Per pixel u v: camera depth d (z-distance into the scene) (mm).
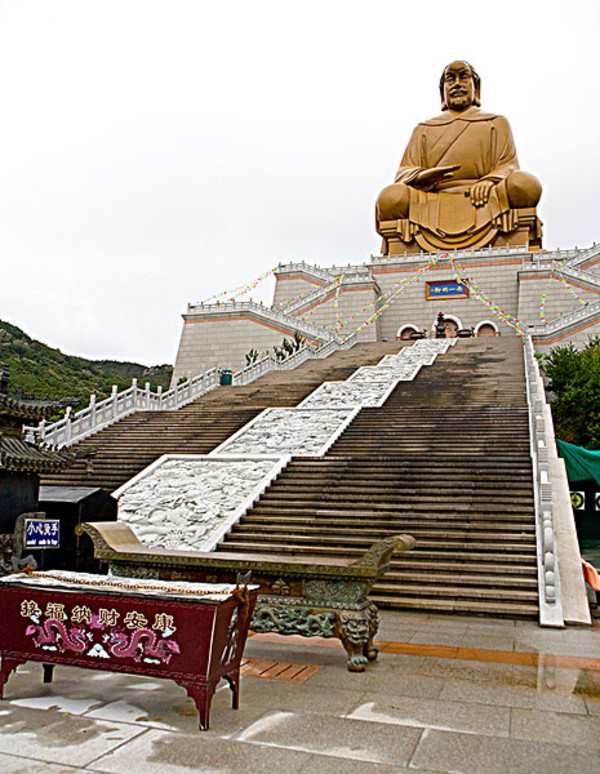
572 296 42875
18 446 10008
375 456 16844
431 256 48594
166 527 13844
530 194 49781
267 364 33781
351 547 12430
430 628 9203
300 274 52156
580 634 8891
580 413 25234
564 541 11469
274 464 16891
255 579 7688
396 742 5082
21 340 72375
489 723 5488
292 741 5094
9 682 6500
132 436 21984
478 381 24625
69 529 11898
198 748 4949
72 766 4641
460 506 13289
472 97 57094
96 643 5852
